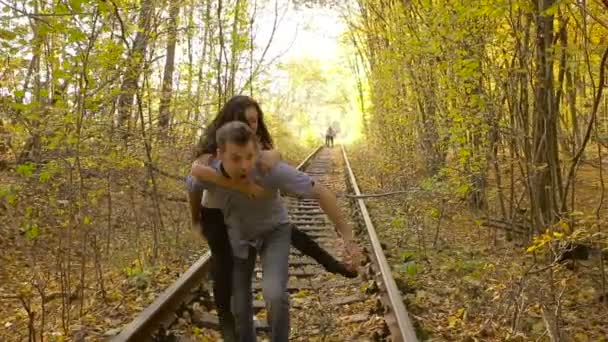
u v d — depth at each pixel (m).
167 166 9.65
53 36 5.94
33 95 6.41
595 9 6.97
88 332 5.02
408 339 4.00
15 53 5.45
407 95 13.00
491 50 7.67
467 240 9.31
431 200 9.43
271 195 3.81
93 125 6.92
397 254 8.13
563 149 9.49
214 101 10.59
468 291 6.21
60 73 5.70
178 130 9.86
